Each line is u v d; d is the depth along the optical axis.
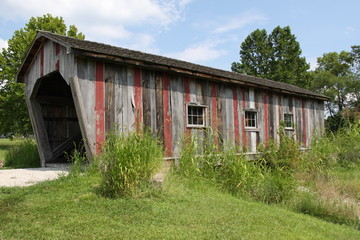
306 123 13.05
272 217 4.37
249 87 10.30
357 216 5.10
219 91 9.21
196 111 8.64
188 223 3.63
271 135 11.00
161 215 3.83
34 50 7.95
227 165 6.69
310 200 5.61
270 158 8.93
